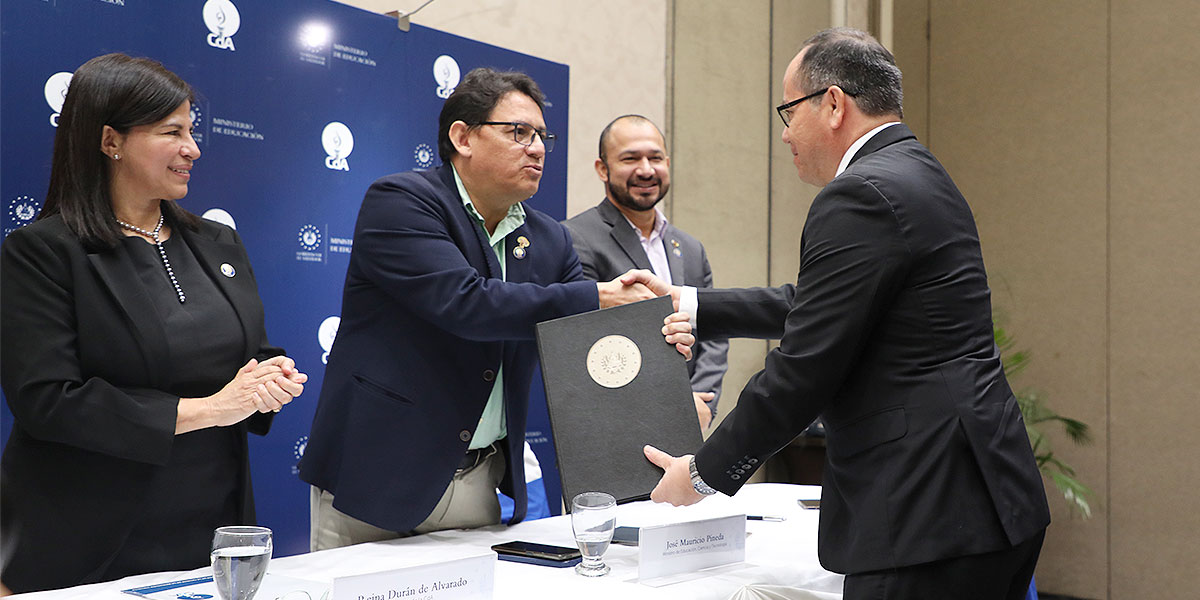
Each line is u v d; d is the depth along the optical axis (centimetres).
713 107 505
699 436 181
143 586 152
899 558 141
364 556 178
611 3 446
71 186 182
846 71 167
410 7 359
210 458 186
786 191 555
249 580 123
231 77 294
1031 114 585
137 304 180
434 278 195
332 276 321
